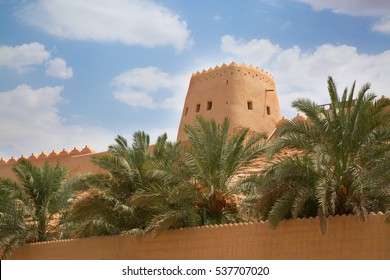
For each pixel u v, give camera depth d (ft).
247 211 66.08
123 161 75.61
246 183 66.39
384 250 51.26
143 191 70.03
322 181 54.19
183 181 68.95
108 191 75.56
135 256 73.56
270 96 141.38
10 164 160.25
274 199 57.82
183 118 142.10
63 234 92.07
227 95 135.64
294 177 56.80
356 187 55.16
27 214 91.66
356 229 53.36
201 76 142.00
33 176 92.73
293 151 91.86
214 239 64.64
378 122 55.42
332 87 57.67
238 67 138.41
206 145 68.80
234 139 70.13
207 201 69.21
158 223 66.44
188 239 67.46
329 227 54.95
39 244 88.43
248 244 61.00
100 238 79.15
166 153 71.92
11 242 87.86
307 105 57.57
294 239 57.21
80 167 144.15
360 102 56.13
